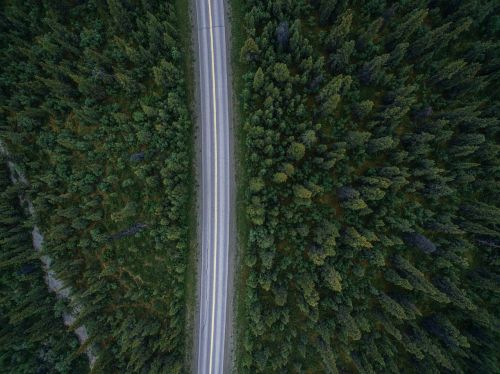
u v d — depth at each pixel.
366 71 49.31
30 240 58.62
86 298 53.31
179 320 54.41
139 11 52.62
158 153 52.34
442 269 54.84
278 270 50.91
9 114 56.62
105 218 53.56
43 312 58.69
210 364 56.03
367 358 53.72
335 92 46.81
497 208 51.62
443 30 49.41
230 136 54.78
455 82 53.16
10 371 58.06
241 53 49.16
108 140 52.44
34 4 54.84
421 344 52.09
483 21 56.97
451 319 57.72
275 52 50.66
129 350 54.56
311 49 48.59
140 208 52.66
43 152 55.81
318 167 50.06
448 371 56.03
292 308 52.91
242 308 55.19
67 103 51.66
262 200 49.97
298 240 50.59
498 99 58.06
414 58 53.78
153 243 52.94
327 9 48.59
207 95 54.84
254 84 48.97
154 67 46.91
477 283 56.06
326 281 50.44
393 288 54.16
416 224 52.81
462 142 53.09
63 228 52.59
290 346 52.09
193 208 54.78
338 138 50.19
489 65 54.97
